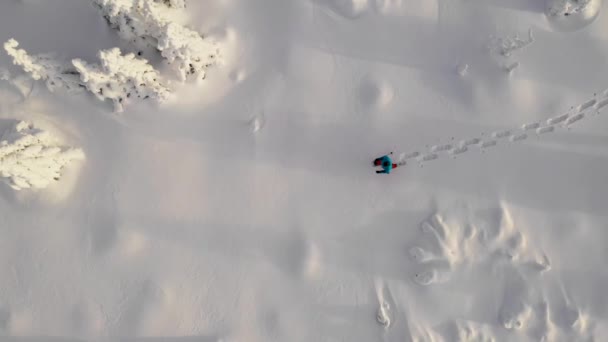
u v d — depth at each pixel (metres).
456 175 10.04
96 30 10.05
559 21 10.03
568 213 9.96
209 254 9.98
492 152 10.05
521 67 10.02
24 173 8.98
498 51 9.98
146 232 9.99
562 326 9.72
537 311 9.73
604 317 9.71
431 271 9.81
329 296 9.91
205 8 10.05
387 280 9.91
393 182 10.04
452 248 9.81
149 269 9.94
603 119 10.01
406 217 10.00
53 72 8.88
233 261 9.97
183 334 9.84
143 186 10.05
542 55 10.05
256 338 9.85
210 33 10.05
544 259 9.85
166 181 10.07
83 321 9.84
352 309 9.88
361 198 10.05
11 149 8.58
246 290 9.93
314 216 10.02
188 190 10.06
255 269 9.95
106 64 7.89
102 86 9.02
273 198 10.05
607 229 9.94
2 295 9.92
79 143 10.06
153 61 9.92
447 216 9.91
